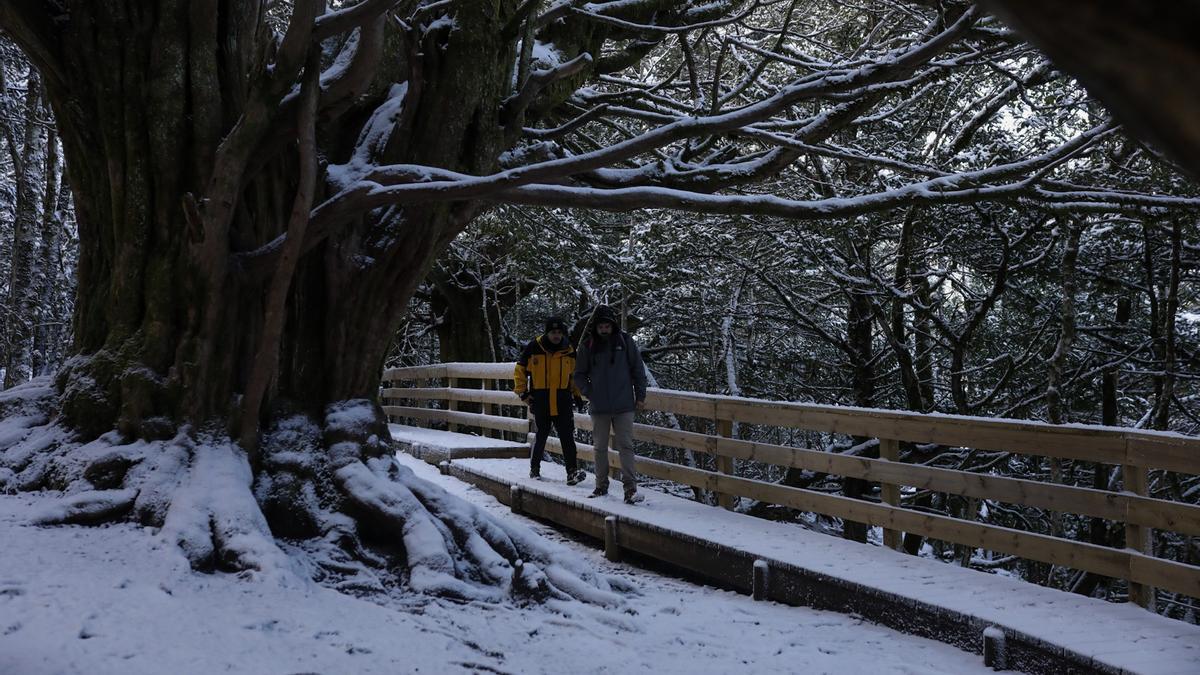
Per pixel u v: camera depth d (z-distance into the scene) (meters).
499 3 6.91
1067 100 10.58
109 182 6.33
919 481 6.14
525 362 9.26
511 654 4.50
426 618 4.90
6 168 22.14
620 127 9.32
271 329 6.00
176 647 3.82
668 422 19.80
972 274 14.04
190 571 4.84
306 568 5.55
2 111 14.88
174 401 6.00
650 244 14.07
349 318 6.80
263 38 6.77
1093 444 5.14
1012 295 13.78
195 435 5.99
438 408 18.50
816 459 6.95
